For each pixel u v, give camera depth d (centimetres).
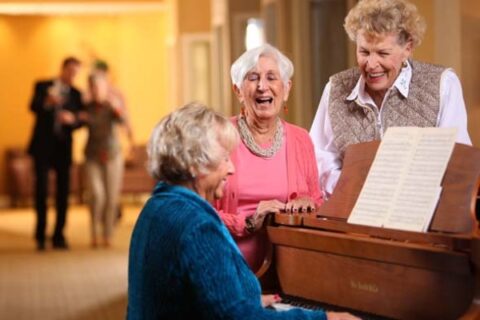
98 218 1041
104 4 1549
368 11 319
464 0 572
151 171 267
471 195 259
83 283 806
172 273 245
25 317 660
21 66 1678
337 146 359
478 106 580
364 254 276
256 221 327
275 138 351
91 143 1007
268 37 900
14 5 1522
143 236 259
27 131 1680
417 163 273
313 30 806
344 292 286
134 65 1720
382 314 273
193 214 249
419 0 580
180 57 1459
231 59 1139
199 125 260
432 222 264
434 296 258
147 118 1727
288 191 348
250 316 242
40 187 1023
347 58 771
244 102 347
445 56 571
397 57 322
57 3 1530
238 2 1134
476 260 242
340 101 357
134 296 262
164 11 1652
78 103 1004
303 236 299
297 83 820
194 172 261
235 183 344
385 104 342
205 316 243
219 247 246
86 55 1700
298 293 307
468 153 264
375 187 282
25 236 1191
